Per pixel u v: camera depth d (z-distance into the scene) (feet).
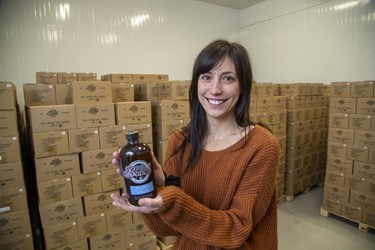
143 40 12.44
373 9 10.16
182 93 7.54
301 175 10.90
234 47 2.30
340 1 11.20
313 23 12.37
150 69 12.78
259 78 15.38
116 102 6.73
